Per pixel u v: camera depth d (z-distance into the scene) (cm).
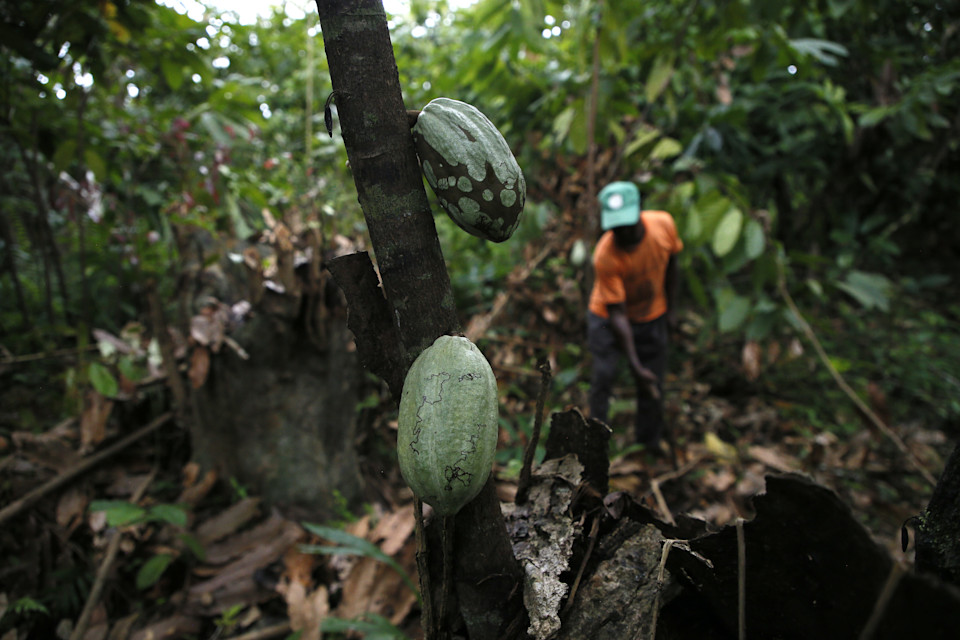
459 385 74
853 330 517
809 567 78
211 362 256
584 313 400
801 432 371
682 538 104
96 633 195
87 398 258
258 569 219
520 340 386
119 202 367
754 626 89
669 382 439
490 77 379
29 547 217
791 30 362
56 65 232
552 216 412
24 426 281
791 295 436
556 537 101
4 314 344
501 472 267
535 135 419
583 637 92
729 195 343
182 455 294
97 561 220
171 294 350
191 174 321
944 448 355
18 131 278
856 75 516
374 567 208
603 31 322
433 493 75
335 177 432
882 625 62
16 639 187
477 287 432
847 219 548
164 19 279
